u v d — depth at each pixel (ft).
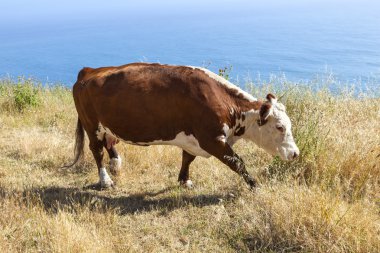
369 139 21.61
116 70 20.88
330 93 30.22
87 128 22.30
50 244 15.56
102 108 20.70
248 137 20.63
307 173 20.67
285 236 15.76
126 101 19.92
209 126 19.17
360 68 502.38
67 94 46.37
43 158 26.30
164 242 16.51
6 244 15.35
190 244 16.29
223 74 34.63
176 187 21.53
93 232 16.17
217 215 18.04
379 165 19.77
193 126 19.49
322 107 27.78
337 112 27.22
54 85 49.67
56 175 24.13
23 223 17.03
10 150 28.12
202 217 18.26
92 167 25.18
